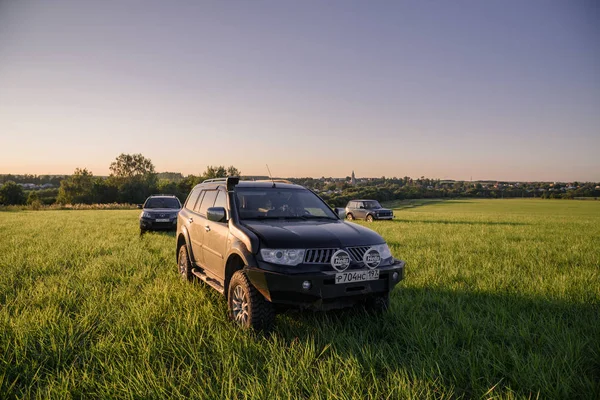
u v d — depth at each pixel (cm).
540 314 489
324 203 597
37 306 525
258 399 287
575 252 1038
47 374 328
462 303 532
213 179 680
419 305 515
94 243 1190
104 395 295
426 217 3216
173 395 295
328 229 467
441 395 298
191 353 370
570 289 607
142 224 1454
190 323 440
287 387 303
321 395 296
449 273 738
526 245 1214
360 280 417
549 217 3525
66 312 495
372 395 303
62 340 392
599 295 570
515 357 349
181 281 672
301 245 417
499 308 501
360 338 411
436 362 341
